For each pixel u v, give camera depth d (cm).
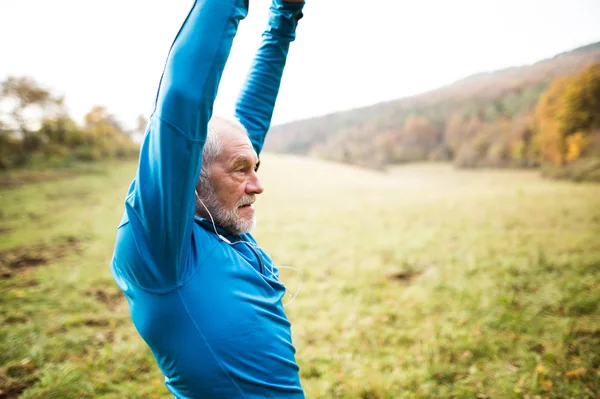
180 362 94
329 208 1630
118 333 462
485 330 426
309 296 607
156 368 375
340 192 2234
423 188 2441
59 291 606
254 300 98
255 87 135
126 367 373
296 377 106
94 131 3725
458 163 4638
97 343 431
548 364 339
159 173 80
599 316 432
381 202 1725
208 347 92
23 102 3017
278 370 99
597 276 557
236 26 86
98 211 1450
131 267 90
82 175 2614
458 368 350
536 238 809
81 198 1766
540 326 419
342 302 569
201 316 91
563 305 467
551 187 1958
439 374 340
